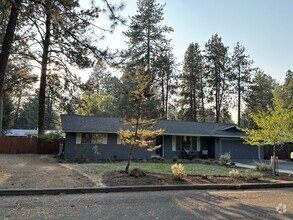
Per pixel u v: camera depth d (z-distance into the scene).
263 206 6.84
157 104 34.03
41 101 22.20
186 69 40.78
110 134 20.69
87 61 19.75
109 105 44.00
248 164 19.83
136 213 5.89
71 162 16.91
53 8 11.54
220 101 40.03
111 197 7.62
